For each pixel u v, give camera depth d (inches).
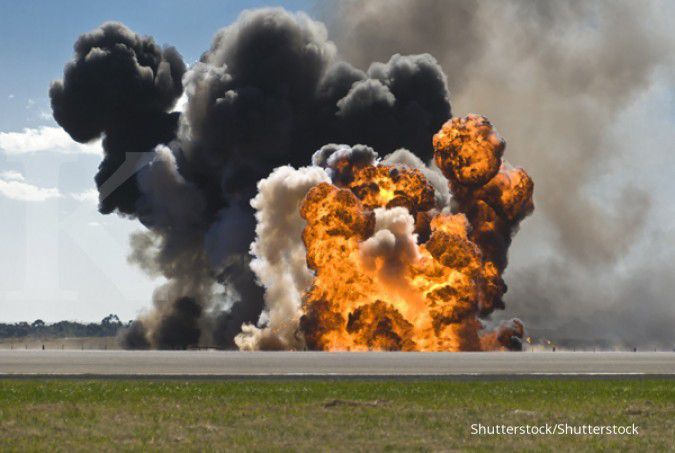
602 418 3400.6
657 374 5182.1
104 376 4719.5
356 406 3641.7
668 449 2768.2
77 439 2785.4
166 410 3469.5
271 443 2741.1
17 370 5492.1
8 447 2625.5
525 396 4109.3
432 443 2792.8
